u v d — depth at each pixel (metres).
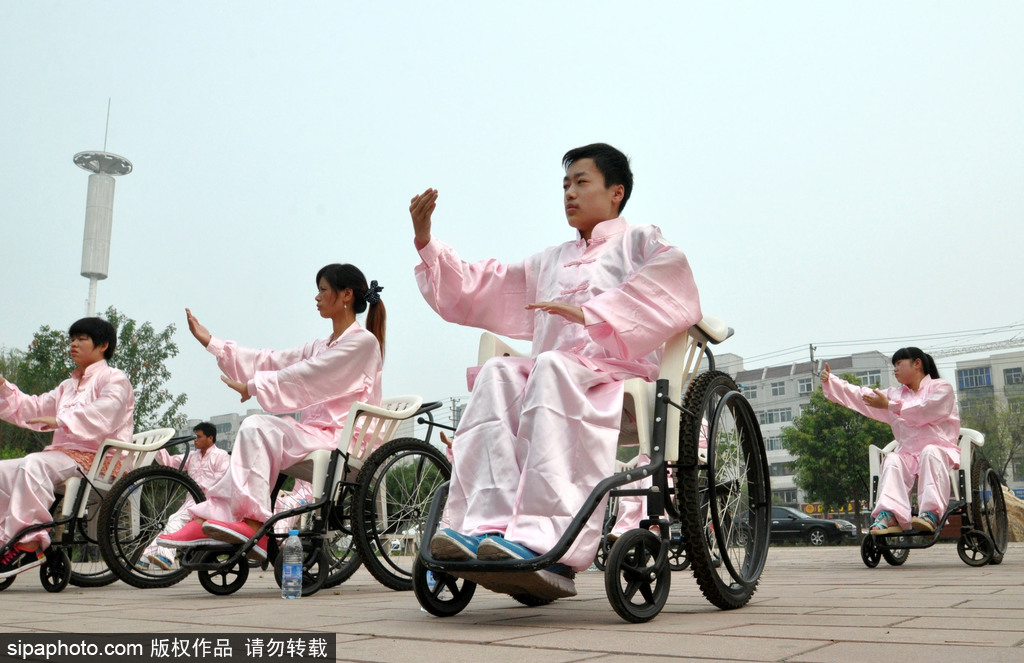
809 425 25.34
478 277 3.42
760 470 3.26
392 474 4.44
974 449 6.09
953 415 5.99
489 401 2.81
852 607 2.93
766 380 52.34
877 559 6.05
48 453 4.94
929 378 6.14
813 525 21.06
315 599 3.79
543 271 3.35
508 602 3.31
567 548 2.43
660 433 2.78
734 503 3.16
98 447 5.09
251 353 4.80
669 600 3.33
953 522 6.07
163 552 4.92
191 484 5.00
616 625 2.48
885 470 6.02
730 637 2.15
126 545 5.09
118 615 3.03
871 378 49.53
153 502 5.18
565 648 2.02
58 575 4.81
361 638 2.27
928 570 5.52
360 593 4.15
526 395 2.73
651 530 2.73
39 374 17.09
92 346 5.30
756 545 3.20
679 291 2.83
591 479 2.61
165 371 18.45
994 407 36.38
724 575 3.18
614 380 2.89
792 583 4.28
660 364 3.13
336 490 4.10
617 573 2.46
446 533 2.49
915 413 5.98
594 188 3.24
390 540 4.36
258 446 4.14
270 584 5.14
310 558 4.06
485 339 3.17
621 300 2.77
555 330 3.15
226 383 4.27
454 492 2.76
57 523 4.79
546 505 2.55
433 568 2.55
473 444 2.77
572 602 3.30
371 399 4.55
